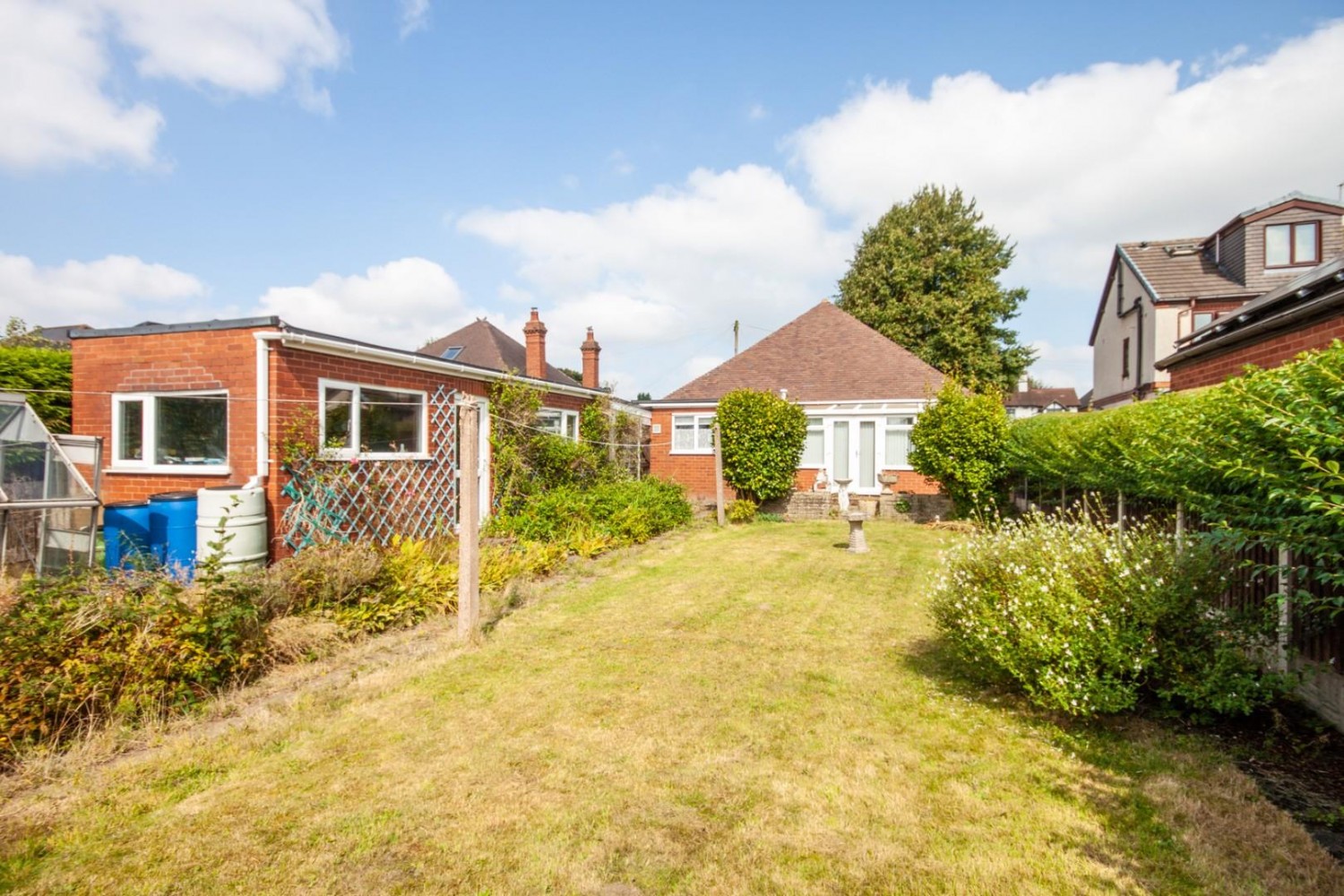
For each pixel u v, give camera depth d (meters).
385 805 3.35
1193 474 4.34
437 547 8.77
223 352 7.84
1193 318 20.77
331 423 8.64
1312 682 4.21
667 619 7.02
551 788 3.52
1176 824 3.09
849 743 4.04
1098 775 3.59
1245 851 2.86
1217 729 4.09
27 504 5.80
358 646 5.95
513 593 8.01
